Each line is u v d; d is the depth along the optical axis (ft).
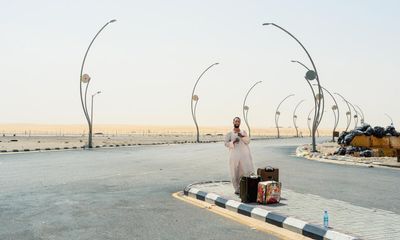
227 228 24.25
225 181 42.70
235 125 34.55
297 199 32.14
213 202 32.24
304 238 22.22
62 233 22.98
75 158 84.84
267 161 80.84
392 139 97.30
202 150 125.59
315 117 118.01
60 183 44.55
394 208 29.96
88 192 38.22
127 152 110.83
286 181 46.57
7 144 162.81
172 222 25.77
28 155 93.50
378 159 82.58
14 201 33.19
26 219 26.55
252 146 166.40
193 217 27.27
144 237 22.16
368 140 98.63
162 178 49.98
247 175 33.63
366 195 36.35
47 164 69.41
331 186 42.42
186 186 40.78
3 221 25.96
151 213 28.58
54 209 29.94
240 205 29.17
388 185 43.86
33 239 21.71
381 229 22.65
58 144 165.37
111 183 44.88
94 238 21.97
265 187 29.55
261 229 23.94
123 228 24.17
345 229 22.43
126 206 31.19
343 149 99.40
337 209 28.22
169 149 131.23
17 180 46.96
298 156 99.96
